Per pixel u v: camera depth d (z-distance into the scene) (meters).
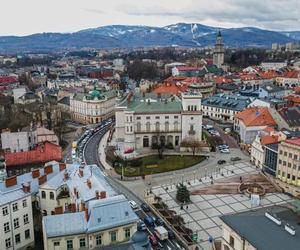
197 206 123.50
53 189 96.69
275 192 133.50
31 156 146.62
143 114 180.88
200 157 170.88
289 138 147.00
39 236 96.44
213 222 112.94
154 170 155.50
